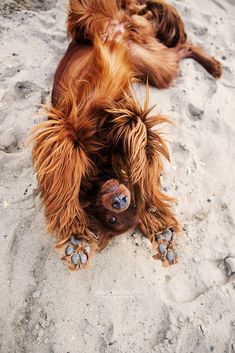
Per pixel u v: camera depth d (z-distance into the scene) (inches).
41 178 28.2
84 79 35.3
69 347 35.0
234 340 36.7
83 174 27.8
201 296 37.9
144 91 48.2
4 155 43.0
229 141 47.3
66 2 56.7
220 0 62.4
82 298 36.6
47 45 52.7
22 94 47.9
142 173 27.6
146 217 32.6
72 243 29.9
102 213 29.5
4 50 51.7
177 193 42.8
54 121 27.8
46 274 37.3
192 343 36.1
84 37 43.3
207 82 51.6
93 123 29.0
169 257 33.2
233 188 44.2
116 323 36.0
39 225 39.4
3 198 40.8
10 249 38.2
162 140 29.2
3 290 36.5
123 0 46.8
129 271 38.0
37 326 35.5
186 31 57.1
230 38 57.8
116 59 38.3
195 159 45.2
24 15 55.2
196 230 41.1
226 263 39.7
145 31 47.8
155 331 36.1
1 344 34.9
